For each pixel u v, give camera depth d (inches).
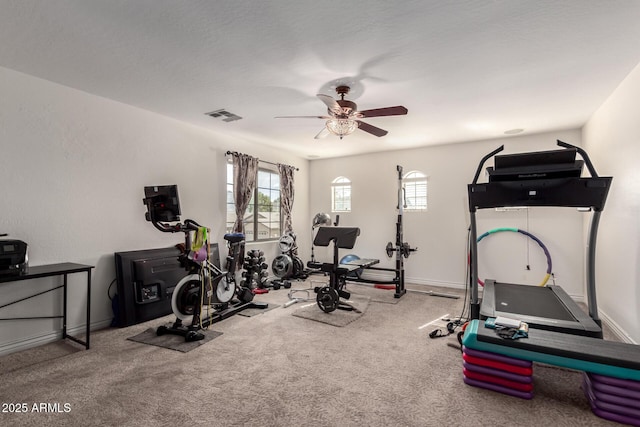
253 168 211.6
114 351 113.1
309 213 282.0
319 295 159.2
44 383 91.1
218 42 92.3
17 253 100.3
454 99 136.1
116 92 131.2
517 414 78.1
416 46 93.7
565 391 88.7
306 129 187.0
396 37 89.0
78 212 129.6
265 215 237.5
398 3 74.4
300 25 83.6
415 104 142.1
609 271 137.9
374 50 96.0
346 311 160.7
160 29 85.9
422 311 162.9
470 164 213.6
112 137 140.5
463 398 84.9
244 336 128.0
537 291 142.8
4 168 109.8
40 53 99.3
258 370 99.8
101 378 94.2
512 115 157.8
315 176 280.5
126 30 86.4
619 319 127.3
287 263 221.9
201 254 128.9
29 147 115.6
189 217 175.8
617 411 74.8
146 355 110.1
